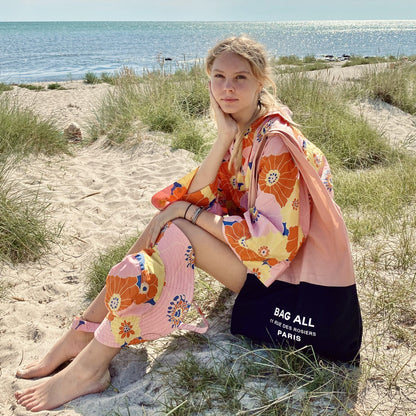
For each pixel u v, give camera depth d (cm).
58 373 212
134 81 828
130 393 206
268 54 216
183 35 10188
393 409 187
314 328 202
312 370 206
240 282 224
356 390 197
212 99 222
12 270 336
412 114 855
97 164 588
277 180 199
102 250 367
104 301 224
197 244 218
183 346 237
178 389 205
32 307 294
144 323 211
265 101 220
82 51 4709
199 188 237
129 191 487
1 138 558
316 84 816
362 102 881
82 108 1047
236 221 210
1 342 258
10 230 358
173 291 215
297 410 186
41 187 489
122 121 689
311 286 203
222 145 224
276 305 210
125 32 12306
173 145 621
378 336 232
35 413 202
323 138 621
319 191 194
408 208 389
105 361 210
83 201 463
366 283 278
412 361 213
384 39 8194
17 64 3197
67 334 229
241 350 226
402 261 295
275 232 200
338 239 200
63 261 354
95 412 198
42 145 597
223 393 197
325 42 7075
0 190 397
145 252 213
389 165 564
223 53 210
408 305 253
